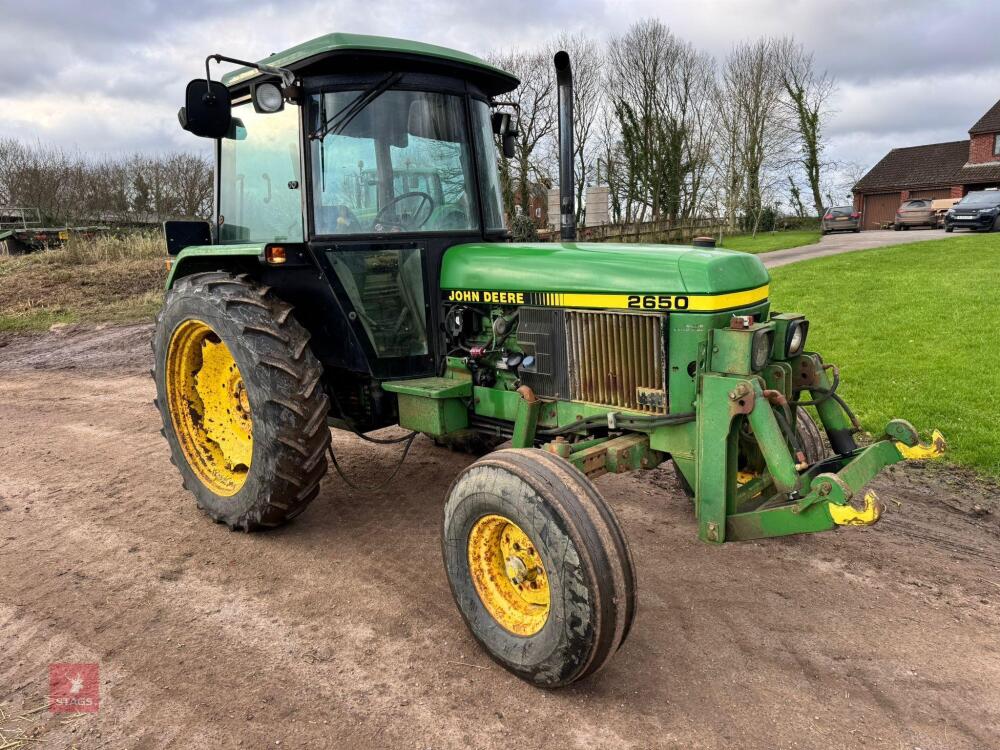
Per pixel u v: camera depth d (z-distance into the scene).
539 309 3.30
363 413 3.98
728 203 31.59
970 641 2.88
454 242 3.78
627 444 2.99
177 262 4.23
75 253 15.69
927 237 21.75
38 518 4.16
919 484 4.39
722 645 2.87
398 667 2.74
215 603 3.21
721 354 2.78
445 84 3.70
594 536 2.35
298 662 2.78
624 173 36.00
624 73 34.69
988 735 2.36
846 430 3.34
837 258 15.81
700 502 2.85
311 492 3.69
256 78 3.73
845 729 2.39
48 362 9.03
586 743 2.34
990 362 6.59
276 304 3.66
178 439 4.14
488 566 2.77
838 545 3.69
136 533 3.94
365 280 3.62
